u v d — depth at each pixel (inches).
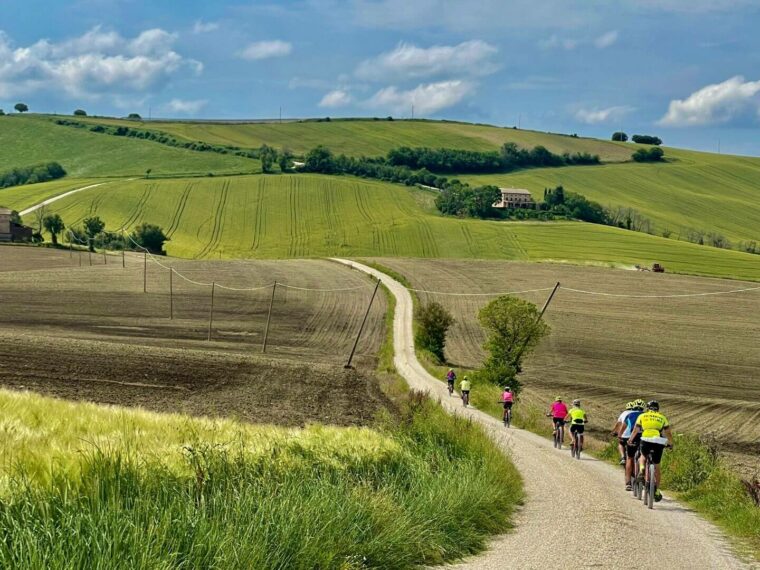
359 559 394.9
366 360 2815.0
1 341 2101.4
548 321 3782.0
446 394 2082.9
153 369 1883.6
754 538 576.1
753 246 7741.1
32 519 307.6
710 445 1082.1
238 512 371.2
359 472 557.6
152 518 327.0
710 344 3393.2
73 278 4466.0
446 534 482.0
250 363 2240.4
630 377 2711.6
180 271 4950.8
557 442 1239.5
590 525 582.6
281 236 7332.7
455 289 4672.7
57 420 631.8
